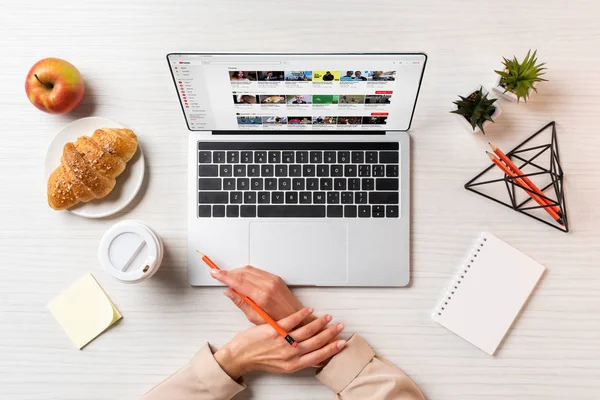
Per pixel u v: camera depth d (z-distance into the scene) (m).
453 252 0.82
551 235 0.82
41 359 0.81
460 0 0.83
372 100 0.75
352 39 0.83
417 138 0.83
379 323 0.82
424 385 0.82
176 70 0.70
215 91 0.73
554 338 0.82
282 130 0.80
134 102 0.83
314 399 0.81
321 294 0.82
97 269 0.82
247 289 0.77
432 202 0.83
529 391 0.81
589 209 0.82
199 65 0.70
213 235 0.81
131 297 0.82
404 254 0.81
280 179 0.81
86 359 0.81
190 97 0.74
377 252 0.81
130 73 0.84
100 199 0.81
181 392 0.76
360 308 0.82
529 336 0.82
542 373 0.81
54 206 0.78
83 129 0.81
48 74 0.77
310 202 0.81
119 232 0.77
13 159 0.83
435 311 0.82
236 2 0.83
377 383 0.76
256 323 0.79
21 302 0.82
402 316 0.82
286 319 0.77
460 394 0.81
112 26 0.83
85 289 0.82
